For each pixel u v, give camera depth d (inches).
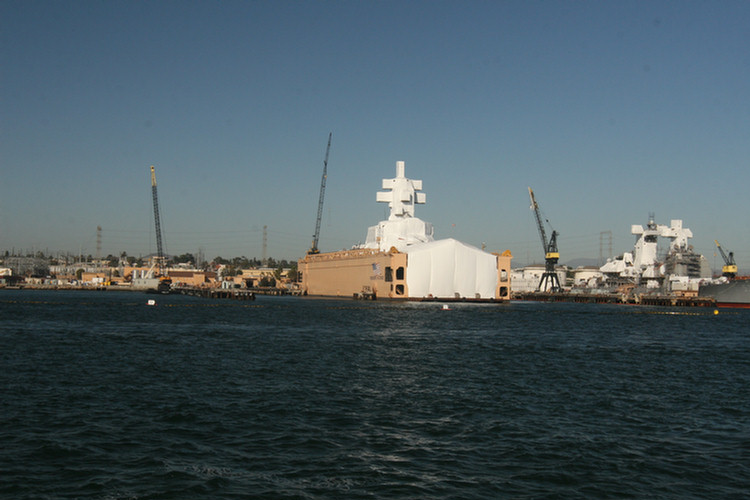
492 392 1636.3
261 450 1095.0
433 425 1278.3
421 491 919.7
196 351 2385.6
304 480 954.7
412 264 6914.4
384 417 1338.6
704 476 1003.3
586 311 6190.9
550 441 1178.0
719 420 1371.8
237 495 891.4
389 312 5157.5
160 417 1307.8
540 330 3690.9
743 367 2217.0
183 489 908.0
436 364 2132.1
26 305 5698.8
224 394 1547.7
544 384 1775.3
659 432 1261.1
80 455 1048.2
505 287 7322.8
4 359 2101.4
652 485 962.1
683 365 2249.0
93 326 3489.2
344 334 3169.3
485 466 1033.5
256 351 2407.7
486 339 3051.2
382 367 2037.4
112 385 1646.2
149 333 3093.0
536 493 921.5
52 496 874.1
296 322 3949.3
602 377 1930.4
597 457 1087.6
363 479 962.7
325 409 1402.6
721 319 5187.0
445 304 6692.9
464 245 7022.6
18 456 1035.3
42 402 1428.4
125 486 916.0
